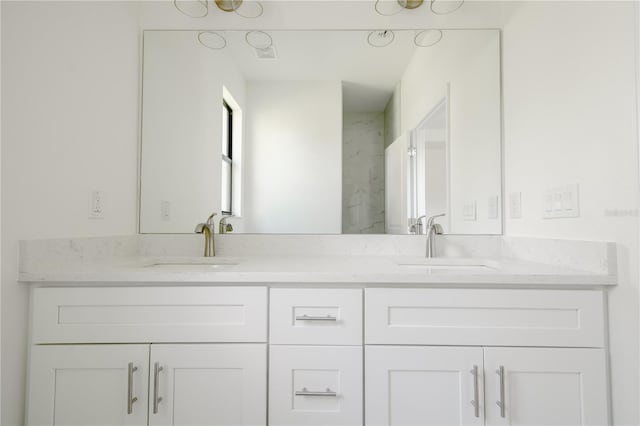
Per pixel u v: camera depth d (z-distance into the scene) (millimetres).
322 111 1705
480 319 1063
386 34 1660
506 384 1050
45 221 1112
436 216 1646
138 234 1641
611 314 1027
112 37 1443
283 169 1696
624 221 963
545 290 1057
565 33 1181
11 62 985
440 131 1660
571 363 1039
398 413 1062
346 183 1691
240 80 1686
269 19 1665
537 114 1345
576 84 1129
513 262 1354
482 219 1625
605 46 1013
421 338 1067
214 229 1642
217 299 1085
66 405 1066
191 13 1661
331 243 1660
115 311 1081
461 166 1646
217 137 1686
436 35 1654
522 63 1453
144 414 1065
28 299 1078
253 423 1064
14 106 998
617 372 1005
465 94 1646
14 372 1034
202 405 1071
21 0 1013
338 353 1073
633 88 923
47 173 1115
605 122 1015
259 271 1097
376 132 1694
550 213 1264
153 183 1653
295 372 1078
